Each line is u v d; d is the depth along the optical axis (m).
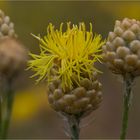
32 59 0.36
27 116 0.86
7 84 0.31
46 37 0.35
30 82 0.85
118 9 0.95
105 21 0.96
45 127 0.92
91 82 0.35
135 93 0.94
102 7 0.96
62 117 0.36
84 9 0.97
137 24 0.35
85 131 0.97
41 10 0.96
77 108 0.35
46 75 0.35
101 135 0.98
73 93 0.35
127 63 0.35
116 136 0.98
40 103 0.86
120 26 0.35
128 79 0.35
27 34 0.92
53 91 0.35
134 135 0.94
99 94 0.35
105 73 0.98
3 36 0.34
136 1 0.95
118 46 0.35
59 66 0.35
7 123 0.31
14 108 0.85
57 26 0.97
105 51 0.35
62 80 0.35
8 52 0.30
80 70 0.35
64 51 0.34
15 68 0.30
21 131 0.88
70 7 0.96
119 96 1.00
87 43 0.34
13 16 0.96
